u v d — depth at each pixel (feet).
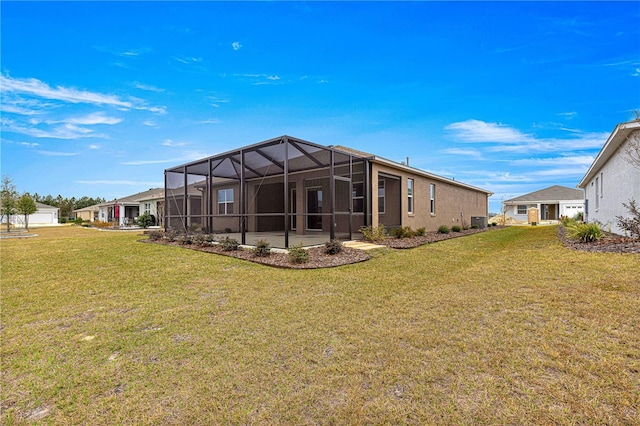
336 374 8.05
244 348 9.62
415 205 44.88
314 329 10.93
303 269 20.57
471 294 14.15
